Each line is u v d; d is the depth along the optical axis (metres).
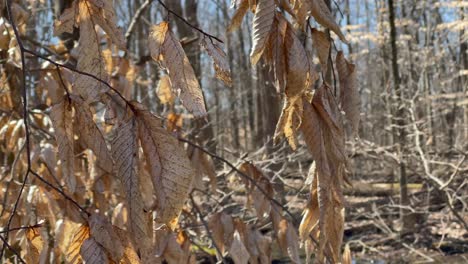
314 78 1.14
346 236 10.20
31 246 1.43
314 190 1.34
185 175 1.07
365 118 12.80
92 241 1.18
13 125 2.48
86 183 2.44
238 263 1.82
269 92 9.04
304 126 1.21
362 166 13.28
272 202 2.09
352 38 13.87
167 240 1.77
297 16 1.14
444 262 8.87
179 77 1.17
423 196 11.30
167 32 1.19
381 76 17.86
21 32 2.79
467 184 9.52
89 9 1.18
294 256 1.94
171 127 2.34
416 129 9.17
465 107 15.62
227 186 4.75
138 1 10.95
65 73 2.51
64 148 1.25
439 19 17.34
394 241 9.68
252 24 1.11
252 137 17.41
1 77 2.63
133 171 1.08
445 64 17.75
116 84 2.59
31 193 1.96
